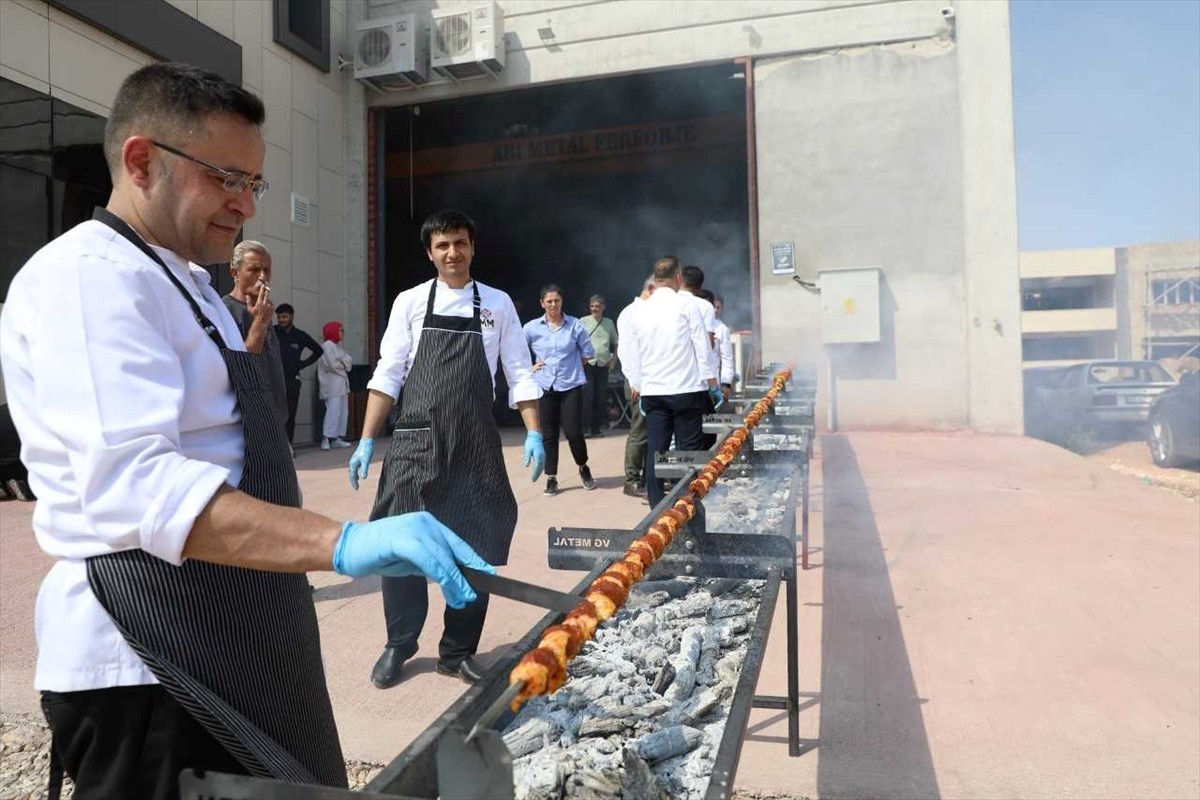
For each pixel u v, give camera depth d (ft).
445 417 10.34
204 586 4.09
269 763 4.05
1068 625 12.80
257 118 4.44
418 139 59.16
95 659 3.93
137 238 4.16
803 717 9.89
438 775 3.50
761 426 17.16
